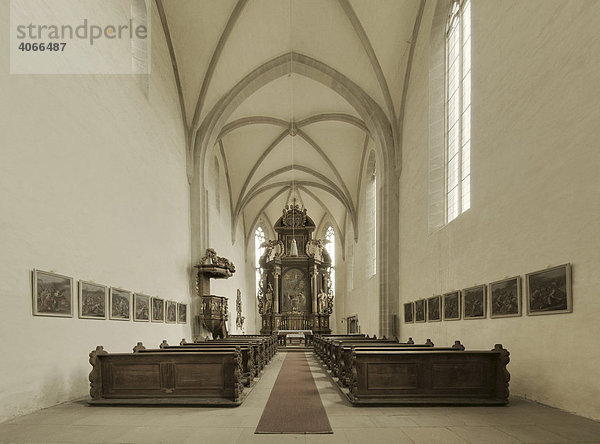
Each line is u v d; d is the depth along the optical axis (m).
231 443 5.20
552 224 7.19
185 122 17.70
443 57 14.10
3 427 5.98
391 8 15.21
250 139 25.52
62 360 7.85
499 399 7.37
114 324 10.14
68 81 8.48
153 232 13.35
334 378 10.91
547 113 7.38
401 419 6.28
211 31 16.00
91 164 9.27
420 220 15.14
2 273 6.39
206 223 18.66
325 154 26.67
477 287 10.08
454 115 13.30
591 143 6.30
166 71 15.51
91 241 9.17
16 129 6.84
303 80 20.06
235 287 29.47
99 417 6.52
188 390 7.69
